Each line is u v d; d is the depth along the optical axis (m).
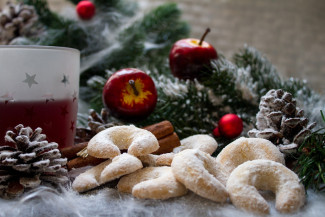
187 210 0.32
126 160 0.34
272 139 0.39
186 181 0.32
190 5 0.87
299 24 0.87
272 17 0.87
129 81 0.43
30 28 0.56
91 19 0.58
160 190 0.32
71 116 0.41
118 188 0.34
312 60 0.86
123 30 0.58
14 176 0.34
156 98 0.45
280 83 0.50
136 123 0.47
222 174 0.35
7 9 0.59
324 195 0.35
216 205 0.32
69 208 0.32
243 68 0.50
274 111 0.39
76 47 0.57
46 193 0.33
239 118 0.44
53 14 0.58
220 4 0.88
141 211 0.32
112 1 0.61
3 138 0.38
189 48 0.48
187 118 0.48
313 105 0.45
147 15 0.61
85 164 0.38
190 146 0.41
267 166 0.34
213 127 0.47
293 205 0.32
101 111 0.47
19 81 0.38
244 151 0.38
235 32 0.88
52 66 0.38
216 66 0.48
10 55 0.37
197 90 0.49
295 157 0.38
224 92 0.48
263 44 0.87
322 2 0.87
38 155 0.34
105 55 0.57
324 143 0.37
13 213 0.32
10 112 0.38
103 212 0.32
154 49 0.60
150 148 0.36
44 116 0.39
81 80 0.57
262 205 0.31
